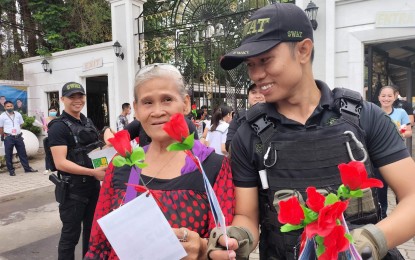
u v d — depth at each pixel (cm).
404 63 853
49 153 291
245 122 128
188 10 815
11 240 414
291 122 114
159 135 127
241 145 125
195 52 827
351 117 112
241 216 125
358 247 91
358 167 82
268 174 117
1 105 1055
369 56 589
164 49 845
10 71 1341
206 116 794
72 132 286
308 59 115
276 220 116
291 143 112
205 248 115
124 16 884
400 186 108
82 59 991
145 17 874
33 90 1130
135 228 102
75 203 284
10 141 790
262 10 114
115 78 914
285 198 111
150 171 131
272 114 118
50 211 529
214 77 786
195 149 130
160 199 121
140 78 128
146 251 102
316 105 118
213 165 128
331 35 584
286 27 108
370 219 108
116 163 107
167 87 126
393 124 115
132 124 267
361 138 111
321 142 109
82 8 1246
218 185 125
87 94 1150
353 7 572
